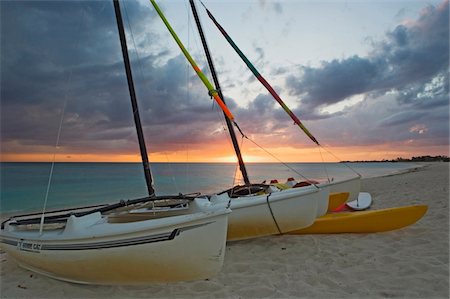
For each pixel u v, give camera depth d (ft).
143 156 18.85
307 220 18.26
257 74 24.18
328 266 13.78
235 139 27.96
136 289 12.08
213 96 17.38
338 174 127.34
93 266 11.89
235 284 12.23
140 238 11.28
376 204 29.22
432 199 28.66
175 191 75.46
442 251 14.67
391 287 11.23
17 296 11.73
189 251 11.29
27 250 13.71
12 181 102.83
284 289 11.55
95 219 13.05
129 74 19.56
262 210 17.80
